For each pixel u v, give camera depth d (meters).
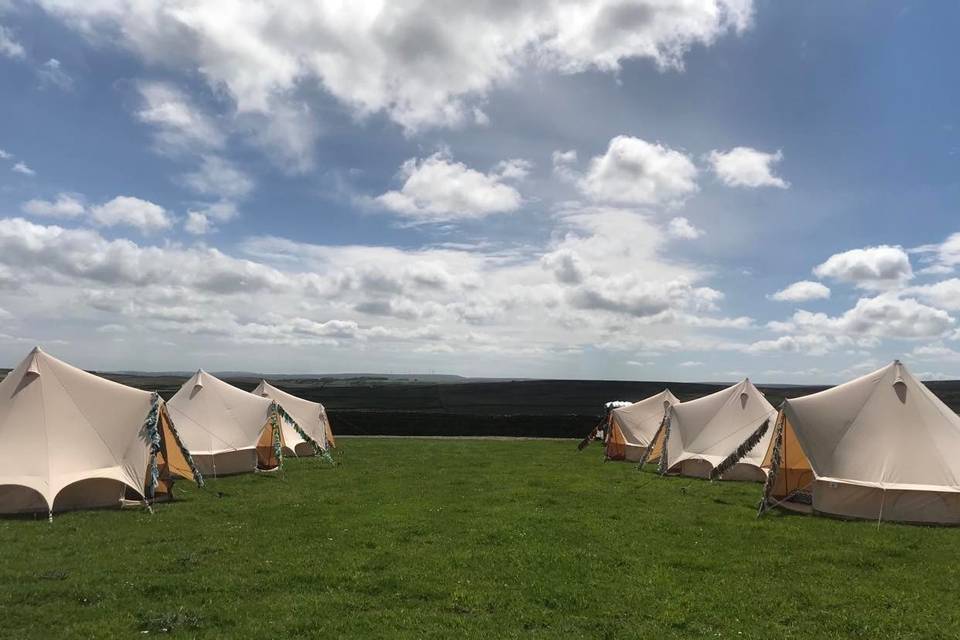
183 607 8.93
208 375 24.80
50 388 16.31
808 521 15.52
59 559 11.27
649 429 28.97
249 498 17.95
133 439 16.83
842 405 17.17
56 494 14.94
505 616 8.86
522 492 19.00
